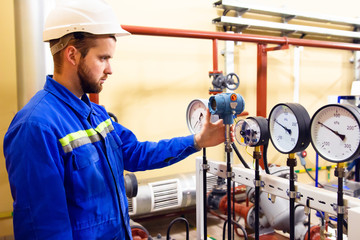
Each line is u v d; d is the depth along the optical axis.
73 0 0.92
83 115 0.95
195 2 2.62
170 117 2.58
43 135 0.79
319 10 3.31
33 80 1.71
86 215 0.89
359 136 0.84
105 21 0.91
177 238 2.22
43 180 0.77
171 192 2.28
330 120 0.92
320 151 0.96
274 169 1.99
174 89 2.58
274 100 3.07
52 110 0.86
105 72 0.97
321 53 3.30
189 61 2.63
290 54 3.11
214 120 1.29
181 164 2.65
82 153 0.89
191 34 2.15
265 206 1.87
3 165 2.07
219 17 2.61
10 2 2.04
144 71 2.46
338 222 0.95
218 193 2.27
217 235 2.21
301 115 1.00
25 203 0.77
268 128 1.12
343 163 0.93
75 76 0.94
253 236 1.99
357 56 3.46
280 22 3.05
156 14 2.48
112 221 0.97
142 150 1.23
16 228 0.79
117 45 2.35
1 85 2.05
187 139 1.21
